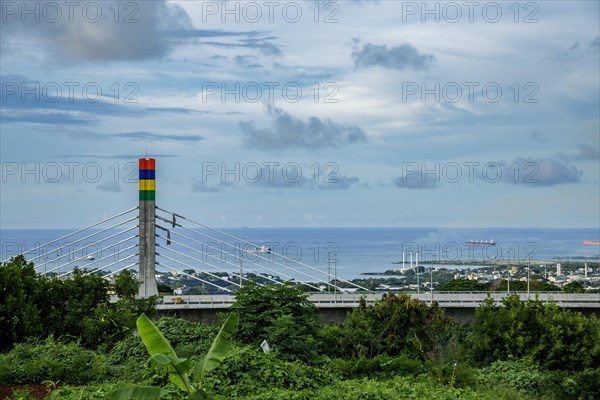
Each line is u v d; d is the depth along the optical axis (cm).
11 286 3572
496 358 3844
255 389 2316
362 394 2414
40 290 3628
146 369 2455
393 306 3856
